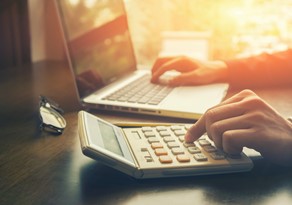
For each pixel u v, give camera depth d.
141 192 0.43
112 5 1.01
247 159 0.49
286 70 0.98
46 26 1.42
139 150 0.50
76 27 0.80
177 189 0.44
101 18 0.93
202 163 0.47
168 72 1.04
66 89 0.94
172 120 0.70
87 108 0.77
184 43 1.33
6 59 1.29
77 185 0.45
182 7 1.43
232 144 0.48
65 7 0.78
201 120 0.53
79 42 0.80
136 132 0.57
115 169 0.47
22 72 1.14
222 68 0.94
